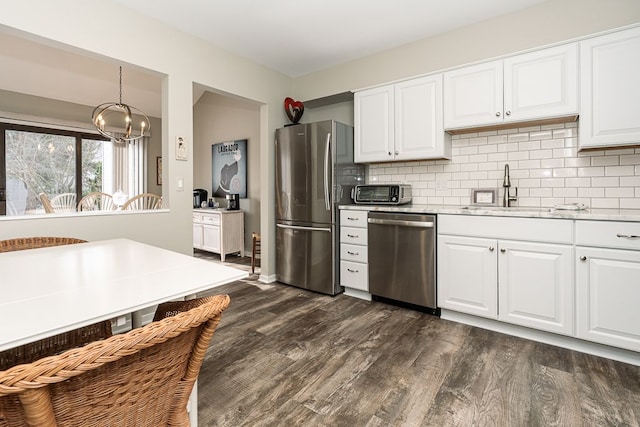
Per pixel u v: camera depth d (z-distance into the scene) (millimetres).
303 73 3873
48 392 511
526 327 2236
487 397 1604
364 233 3029
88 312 789
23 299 874
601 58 2109
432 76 2822
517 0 2449
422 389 1675
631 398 1582
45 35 2051
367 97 3229
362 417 1473
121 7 2434
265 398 1613
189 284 1023
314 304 2986
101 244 1724
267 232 3734
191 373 758
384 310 2816
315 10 2582
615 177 2320
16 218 1956
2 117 4148
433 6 2531
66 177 4816
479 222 2359
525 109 2389
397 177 3402
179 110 2805
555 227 2066
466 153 2953
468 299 2428
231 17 2652
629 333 1855
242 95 3375
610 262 1896
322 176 3223
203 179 6078
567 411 1495
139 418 677
